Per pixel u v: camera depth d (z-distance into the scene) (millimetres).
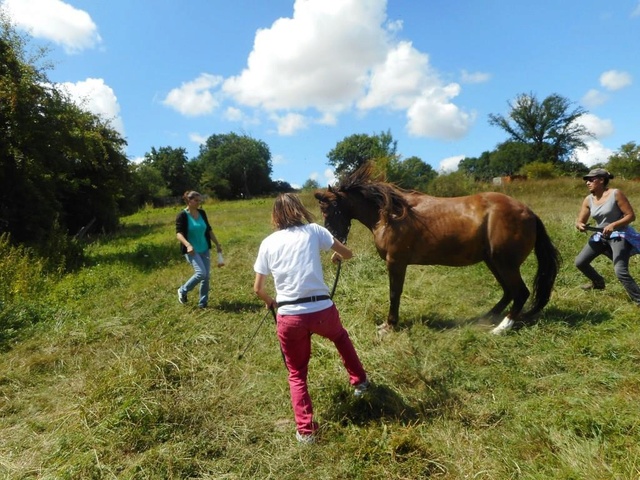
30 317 5191
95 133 13062
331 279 6172
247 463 2527
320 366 3611
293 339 2697
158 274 7410
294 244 2730
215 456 2629
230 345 4227
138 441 2725
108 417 2885
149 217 25219
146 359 3590
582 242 6895
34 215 10672
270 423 2930
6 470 2564
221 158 70562
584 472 2145
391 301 4383
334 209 4492
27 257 7293
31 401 3424
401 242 4270
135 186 21062
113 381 3229
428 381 3232
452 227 4168
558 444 2393
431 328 4371
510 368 3404
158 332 4660
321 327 2734
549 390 3027
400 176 20766
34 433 2957
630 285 4215
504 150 54375
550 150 52031
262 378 3514
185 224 5367
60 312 5402
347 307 5105
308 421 2689
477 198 4250
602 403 2697
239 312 5234
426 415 2904
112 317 5148
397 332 4277
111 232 17562
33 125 9055
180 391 3217
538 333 3916
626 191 19078
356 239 8688
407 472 2373
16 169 10102
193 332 4543
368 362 3539
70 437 2799
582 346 3561
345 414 2943
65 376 3809
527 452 2436
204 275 5355
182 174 57219
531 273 5891
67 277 7246
